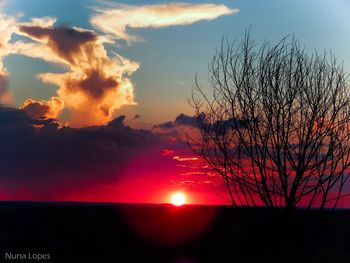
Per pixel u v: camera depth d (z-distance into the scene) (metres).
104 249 26.42
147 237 28.66
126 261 23.50
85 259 24.03
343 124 15.90
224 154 15.96
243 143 15.87
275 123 15.84
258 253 17.17
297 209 15.90
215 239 24.92
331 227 25.25
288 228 15.83
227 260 20.44
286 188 15.58
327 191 15.62
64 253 25.17
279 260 15.66
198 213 29.48
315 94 16.03
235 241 20.58
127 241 28.03
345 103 16.14
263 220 16.73
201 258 23.02
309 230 15.96
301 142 15.59
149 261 23.62
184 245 25.88
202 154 16.12
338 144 15.70
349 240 25.27
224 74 16.83
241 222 17.75
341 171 15.71
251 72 16.53
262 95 16.11
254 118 15.86
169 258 23.86
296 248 15.85
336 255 23.05
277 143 15.62
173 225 29.81
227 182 15.91
